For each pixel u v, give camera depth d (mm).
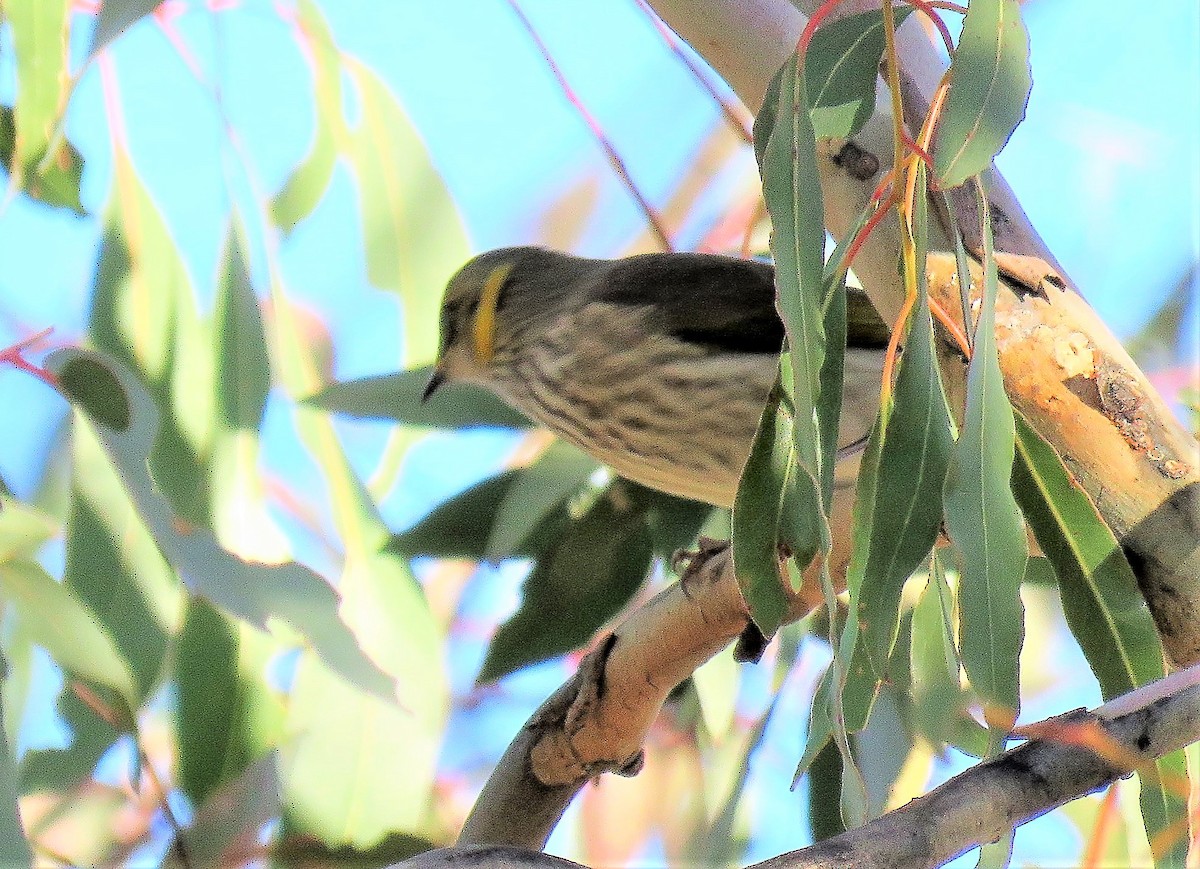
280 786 7176
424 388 8242
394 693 5961
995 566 4480
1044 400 5543
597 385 8398
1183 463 5523
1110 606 5395
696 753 9398
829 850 3902
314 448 7867
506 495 7879
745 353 8320
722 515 8398
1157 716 4180
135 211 7969
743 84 6066
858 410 7969
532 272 9109
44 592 6137
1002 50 4523
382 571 7762
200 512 7426
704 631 6691
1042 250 5645
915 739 7297
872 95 5145
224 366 7605
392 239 9000
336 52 8938
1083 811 8289
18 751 7176
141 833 7586
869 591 4582
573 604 8008
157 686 7160
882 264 5617
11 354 5883
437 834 8977
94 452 7109
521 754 7203
